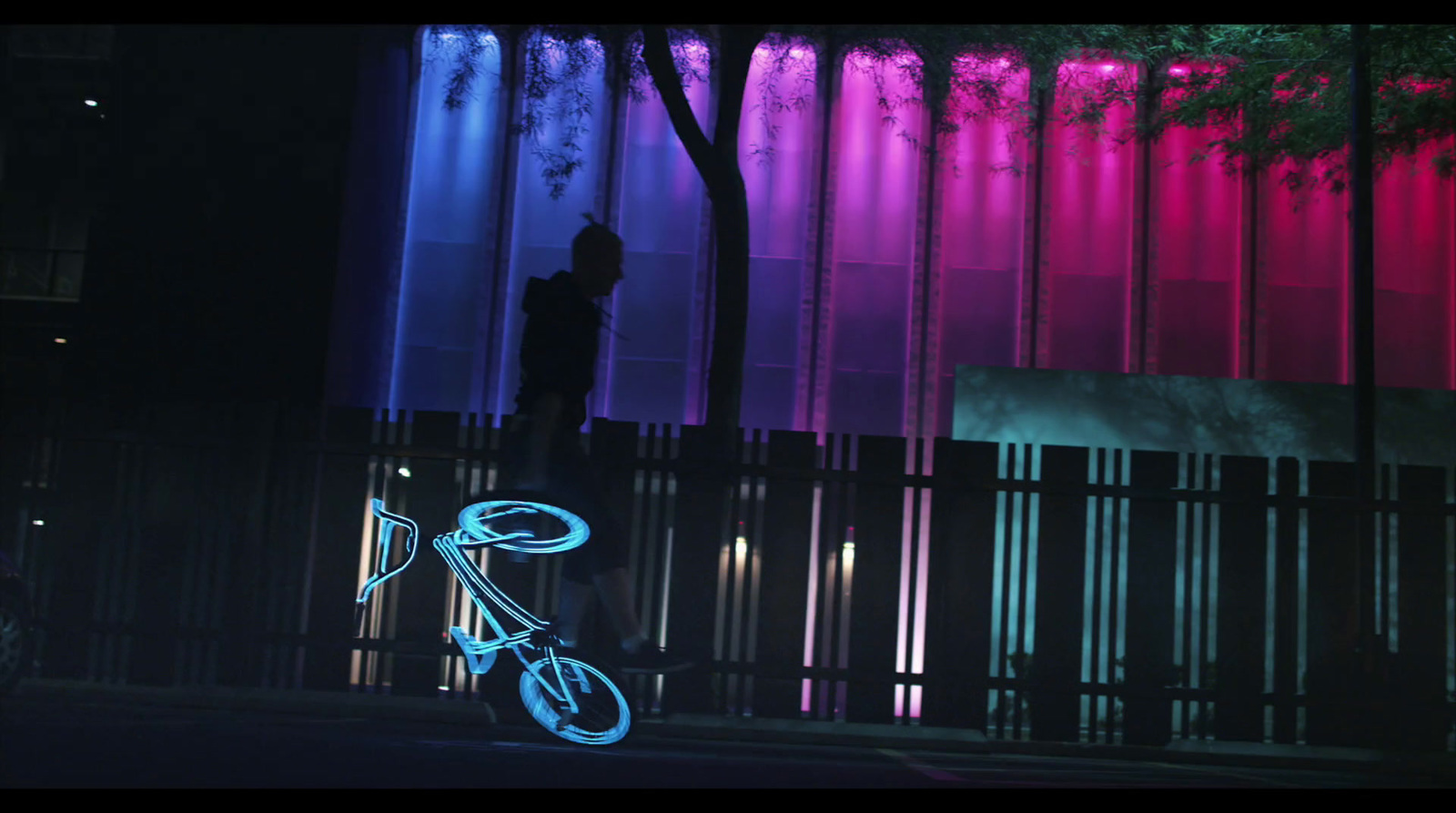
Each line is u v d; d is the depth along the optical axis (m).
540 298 4.84
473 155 18.64
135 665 7.83
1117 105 18.36
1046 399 12.50
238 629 7.85
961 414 12.48
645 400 18.20
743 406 18.23
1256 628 7.79
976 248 18.62
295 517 7.99
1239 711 7.77
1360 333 9.43
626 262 18.50
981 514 7.85
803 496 7.89
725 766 4.89
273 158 15.73
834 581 7.84
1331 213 18.73
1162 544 7.86
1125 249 18.62
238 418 8.06
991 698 10.30
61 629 7.87
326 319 15.37
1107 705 7.76
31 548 8.03
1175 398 12.54
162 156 15.70
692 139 10.01
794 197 18.62
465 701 7.67
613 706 5.18
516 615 5.20
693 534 7.84
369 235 17.09
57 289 20.47
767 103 18.64
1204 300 18.58
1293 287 18.64
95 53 20.36
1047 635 7.78
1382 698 7.71
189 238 15.52
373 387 17.91
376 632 8.79
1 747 4.10
